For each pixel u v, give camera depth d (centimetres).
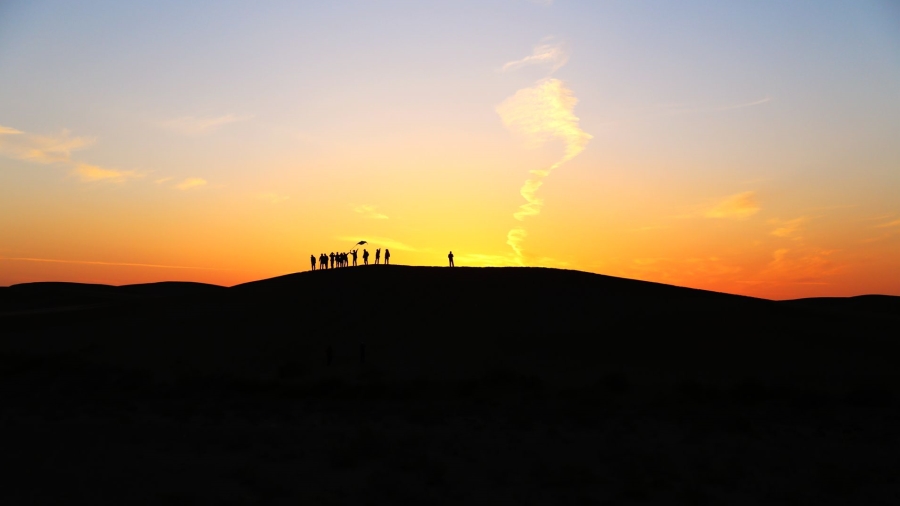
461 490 1427
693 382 3078
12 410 2544
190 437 1967
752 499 1398
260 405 2764
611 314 4466
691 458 1764
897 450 1922
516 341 3991
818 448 1927
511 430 2189
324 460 1688
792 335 4062
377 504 1299
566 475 1512
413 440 1892
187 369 3716
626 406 2769
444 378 3378
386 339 4153
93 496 1330
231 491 1383
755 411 2644
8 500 1291
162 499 1305
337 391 3088
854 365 3541
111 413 2475
